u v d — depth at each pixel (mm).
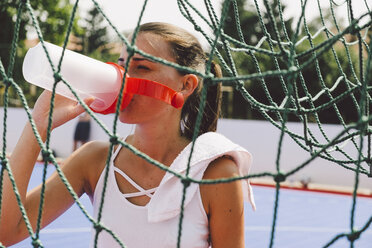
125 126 12852
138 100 1546
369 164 1632
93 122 13125
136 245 1555
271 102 1597
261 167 12398
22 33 25094
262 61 9125
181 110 1770
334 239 1109
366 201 10312
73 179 1731
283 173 1101
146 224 1550
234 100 26438
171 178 1519
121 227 1574
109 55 52406
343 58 9711
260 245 6598
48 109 1601
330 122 22625
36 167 12609
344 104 22109
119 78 1529
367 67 1036
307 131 1660
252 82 23016
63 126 14023
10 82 1265
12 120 14586
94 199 1683
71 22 1187
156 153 1651
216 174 1529
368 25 1150
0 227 1540
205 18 1467
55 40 28438
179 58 1603
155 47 1574
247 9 30703
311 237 7074
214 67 1812
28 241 5906
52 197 1683
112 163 1673
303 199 10367
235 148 1551
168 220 1530
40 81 1479
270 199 10320
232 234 1545
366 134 1541
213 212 1542
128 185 1638
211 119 1825
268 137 12352
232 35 24891
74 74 1462
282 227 7684
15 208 1552
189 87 1640
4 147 1294
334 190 11133
